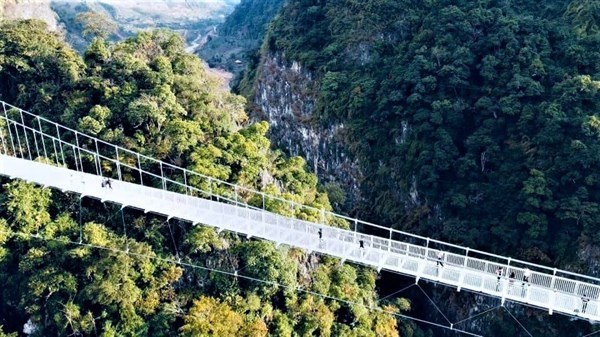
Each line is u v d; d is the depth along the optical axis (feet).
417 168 173.37
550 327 142.82
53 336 116.98
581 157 144.25
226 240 120.37
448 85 180.24
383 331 125.08
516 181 154.61
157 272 116.47
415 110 181.88
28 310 115.85
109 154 127.75
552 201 145.79
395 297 148.05
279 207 124.36
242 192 127.13
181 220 120.26
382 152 189.26
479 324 151.53
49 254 116.78
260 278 115.55
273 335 114.42
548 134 153.07
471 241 152.05
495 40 178.91
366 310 126.72
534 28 179.52
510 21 180.75
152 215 121.70
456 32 190.39
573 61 167.12
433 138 173.78
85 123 127.65
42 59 144.87
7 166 110.73
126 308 111.96
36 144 124.47
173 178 125.18
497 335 148.46
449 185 166.71
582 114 152.05
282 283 116.98
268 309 115.85
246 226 108.78
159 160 124.57
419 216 170.91
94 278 113.60
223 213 110.32
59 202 122.52
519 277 104.17
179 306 115.34
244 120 162.50
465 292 153.89
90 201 123.13
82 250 113.60
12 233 118.11
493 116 169.99
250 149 133.59
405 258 104.83
